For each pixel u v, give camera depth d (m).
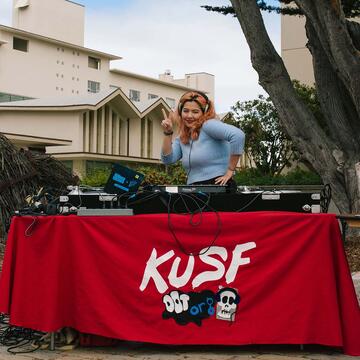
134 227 3.44
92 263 3.46
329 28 6.69
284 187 13.39
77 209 3.62
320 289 3.28
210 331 3.35
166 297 3.39
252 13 7.46
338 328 3.24
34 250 3.53
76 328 3.47
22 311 3.52
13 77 29.09
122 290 3.42
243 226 3.36
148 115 24.62
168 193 3.55
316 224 3.31
